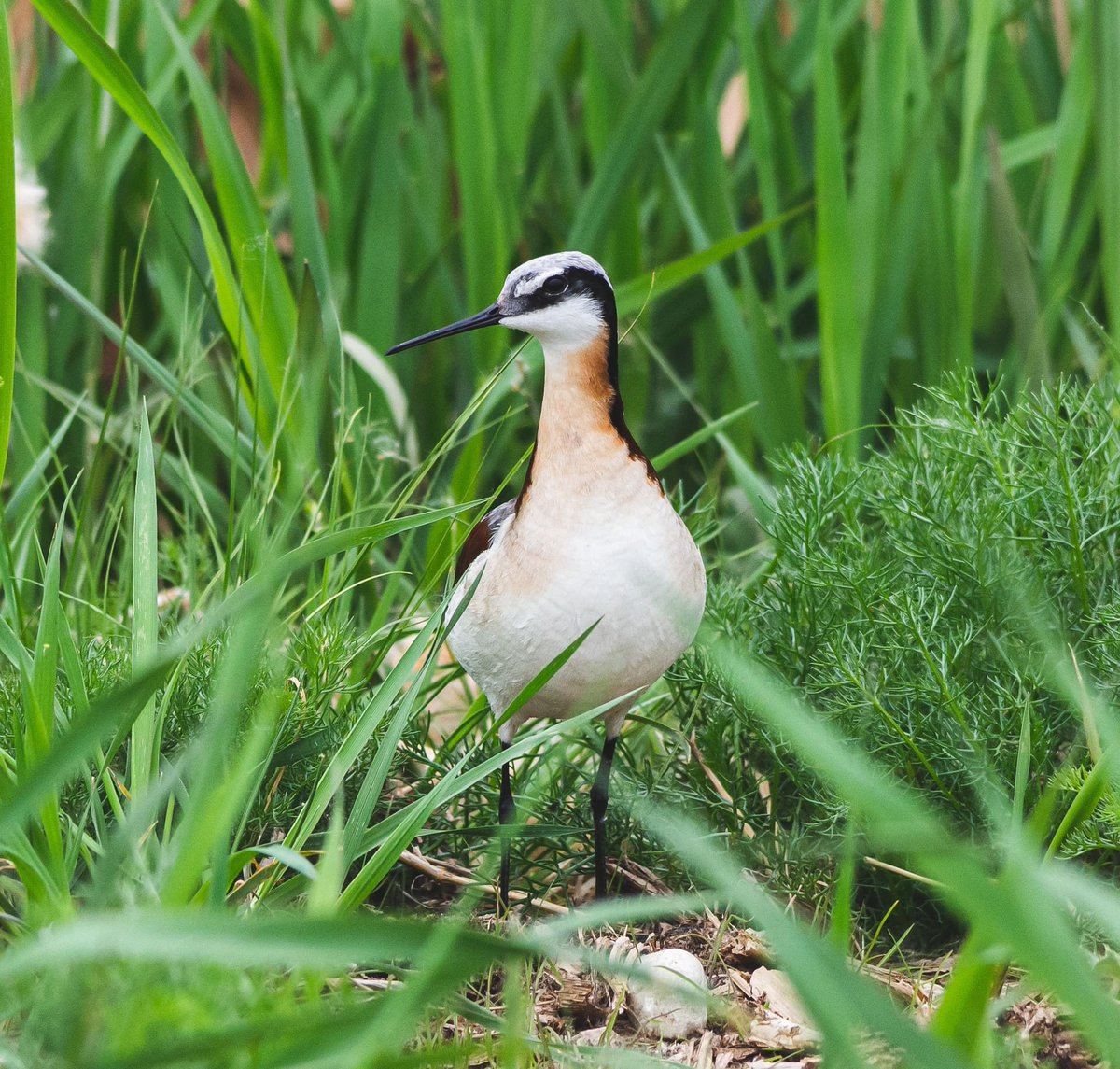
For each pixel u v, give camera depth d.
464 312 11.27
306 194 9.75
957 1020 4.26
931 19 12.15
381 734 7.25
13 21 11.84
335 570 8.44
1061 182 10.74
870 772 4.38
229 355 10.81
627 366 11.34
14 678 6.86
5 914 5.17
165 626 7.74
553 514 6.65
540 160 12.18
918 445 7.69
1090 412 7.51
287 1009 4.46
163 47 10.69
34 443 9.70
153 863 5.78
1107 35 9.91
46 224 10.57
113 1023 4.20
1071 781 5.99
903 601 6.99
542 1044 5.22
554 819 7.81
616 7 11.56
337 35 11.91
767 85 11.62
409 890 7.39
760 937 6.57
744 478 9.14
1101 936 6.23
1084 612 7.06
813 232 11.99
